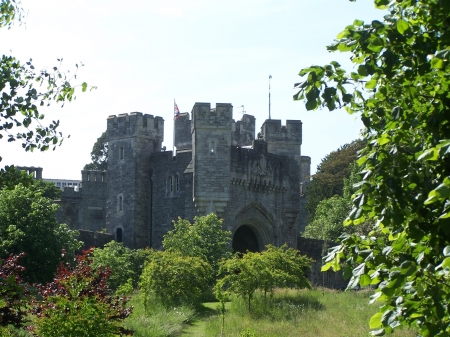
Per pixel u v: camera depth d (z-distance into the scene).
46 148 14.23
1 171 13.78
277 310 33.59
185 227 48.88
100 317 18.62
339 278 60.56
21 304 16.98
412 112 9.55
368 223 54.22
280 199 58.75
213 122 52.97
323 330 27.83
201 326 30.91
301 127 60.06
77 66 14.75
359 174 9.60
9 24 15.73
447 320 8.67
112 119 63.78
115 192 62.97
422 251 9.02
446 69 8.78
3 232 40.41
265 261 39.00
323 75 9.41
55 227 41.97
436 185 8.88
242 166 54.69
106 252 45.69
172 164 61.31
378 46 8.92
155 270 35.97
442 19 8.91
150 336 26.23
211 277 42.53
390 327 8.73
